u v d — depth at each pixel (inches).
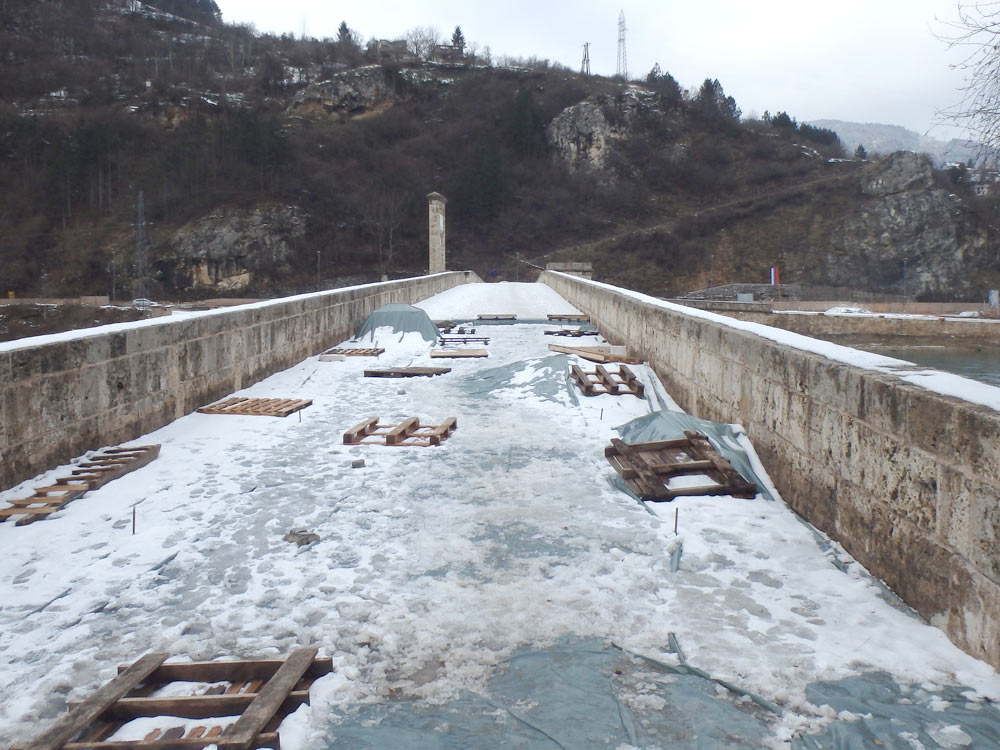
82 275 3597.4
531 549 188.5
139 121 4586.6
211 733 108.3
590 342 650.8
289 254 3796.8
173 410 340.8
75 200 3961.6
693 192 4650.6
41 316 2792.8
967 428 132.9
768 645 138.6
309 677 126.6
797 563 180.4
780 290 3356.3
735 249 3875.5
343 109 5457.7
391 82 5625.0
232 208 3858.3
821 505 201.0
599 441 309.1
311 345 563.8
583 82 5802.2
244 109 4677.7
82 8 6048.2
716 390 305.1
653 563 179.9
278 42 6781.5
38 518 207.0
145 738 107.2
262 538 195.9
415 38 7071.9
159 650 135.6
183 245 3688.5
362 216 4077.3
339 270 3828.7
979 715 114.4
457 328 756.0
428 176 4559.5
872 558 171.0
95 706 110.7
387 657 133.9
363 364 536.7
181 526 204.7
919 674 127.4
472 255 4047.7
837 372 189.9
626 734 111.2
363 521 209.8
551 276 1574.8
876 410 168.9
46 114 4569.4
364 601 157.4
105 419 282.8
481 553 185.8
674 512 218.7
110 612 152.2
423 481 250.7
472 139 4992.6
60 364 253.1
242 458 280.2
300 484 246.4
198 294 3644.2
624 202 4520.2
